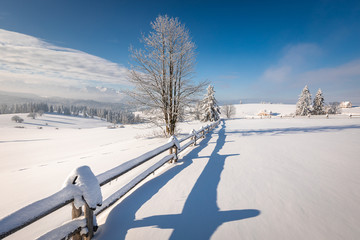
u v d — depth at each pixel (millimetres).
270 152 6723
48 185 5113
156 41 11195
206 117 41969
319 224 2418
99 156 8922
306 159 5660
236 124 24094
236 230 2320
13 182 5691
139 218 2633
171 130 12172
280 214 2670
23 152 15750
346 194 3270
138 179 3475
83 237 2109
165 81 10961
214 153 6734
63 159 10406
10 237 2434
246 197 3223
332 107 55375
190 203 3047
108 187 4270
